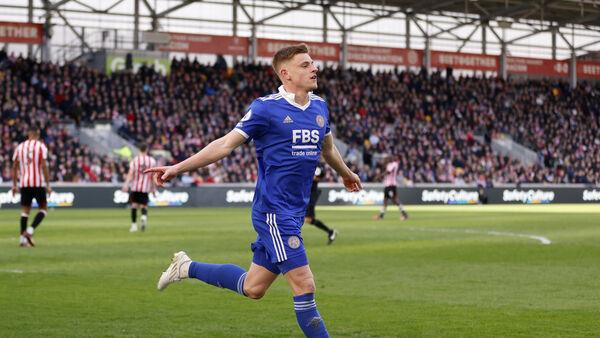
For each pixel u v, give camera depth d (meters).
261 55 89.81
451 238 33.00
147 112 80.12
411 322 13.31
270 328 12.77
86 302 15.33
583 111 106.50
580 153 100.62
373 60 95.50
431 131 92.81
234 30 91.56
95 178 69.69
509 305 15.16
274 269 10.09
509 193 87.62
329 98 90.62
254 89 88.25
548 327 12.84
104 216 52.50
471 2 97.12
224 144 9.62
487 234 35.50
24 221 28.11
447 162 89.00
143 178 36.59
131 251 26.33
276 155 9.82
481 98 100.25
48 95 77.81
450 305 15.15
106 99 79.44
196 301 15.52
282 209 9.80
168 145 77.31
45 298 15.80
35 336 11.99
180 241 30.78
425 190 82.81
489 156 92.12
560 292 16.94
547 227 41.09
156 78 83.75
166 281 11.02
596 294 16.62
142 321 13.34
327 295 16.47
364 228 40.50
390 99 94.50
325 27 96.06
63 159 69.12
